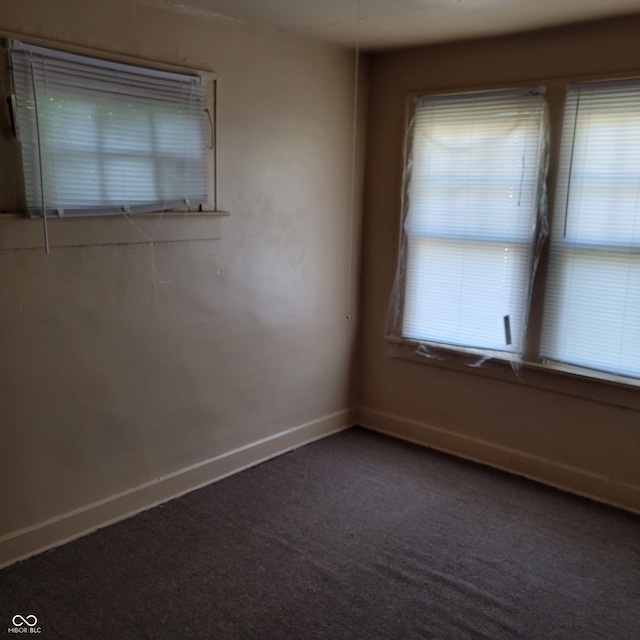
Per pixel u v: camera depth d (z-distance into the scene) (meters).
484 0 2.58
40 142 2.29
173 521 2.79
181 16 2.70
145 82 2.59
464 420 3.57
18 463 2.43
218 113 2.90
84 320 2.55
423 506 2.99
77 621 2.14
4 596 2.26
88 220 2.50
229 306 3.12
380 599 2.29
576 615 2.24
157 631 2.10
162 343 2.85
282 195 3.29
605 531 2.82
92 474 2.68
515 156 3.17
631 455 3.02
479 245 3.35
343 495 3.08
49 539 2.56
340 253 3.71
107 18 2.45
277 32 3.10
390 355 3.82
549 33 3.00
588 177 2.97
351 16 2.83
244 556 2.54
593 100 2.91
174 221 2.79
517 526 2.84
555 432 3.24
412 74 3.49
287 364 3.50
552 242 3.12
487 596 2.33
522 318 3.26
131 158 2.59
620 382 2.97
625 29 2.79
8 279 2.30
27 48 2.21
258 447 3.41
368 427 4.00
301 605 2.25
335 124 3.51
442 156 3.41
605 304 3.00
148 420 2.85
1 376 2.33
